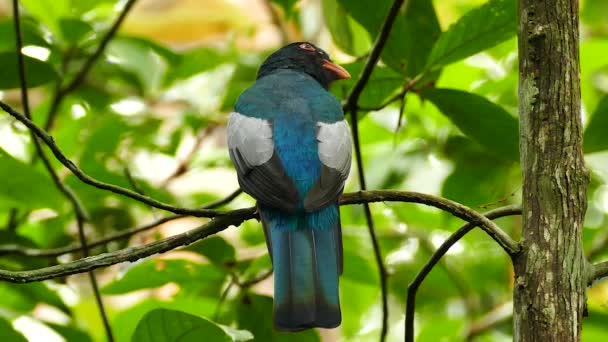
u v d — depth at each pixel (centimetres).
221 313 1027
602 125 962
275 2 1109
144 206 1137
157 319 775
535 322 678
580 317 683
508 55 1404
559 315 676
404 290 1374
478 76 1400
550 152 705
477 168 1178
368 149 1377
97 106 1305
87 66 1180
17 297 1170
